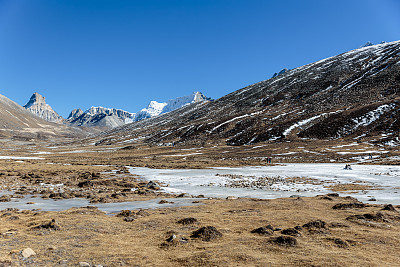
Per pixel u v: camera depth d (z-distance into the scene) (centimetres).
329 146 9819
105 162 9344
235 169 6184
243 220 1523
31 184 3884
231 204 2088
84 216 1669
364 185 3450
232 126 16750
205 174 5200
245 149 11469
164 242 1135
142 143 19438
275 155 9281
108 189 3397
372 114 11975
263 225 1405
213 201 2294
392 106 12088
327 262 886
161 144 17088
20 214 1789
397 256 952
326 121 12681
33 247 1071
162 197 2688
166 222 1505
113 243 1143
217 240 1162
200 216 1638
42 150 19150
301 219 1527
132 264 907
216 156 10325
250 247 1058
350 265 863
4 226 1411
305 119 13862
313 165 6756
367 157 7625
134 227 1418
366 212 1667
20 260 928
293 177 4491
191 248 1066
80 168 6612
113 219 1617
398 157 7225
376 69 18412
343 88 17662
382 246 1059
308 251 1004
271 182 3928
